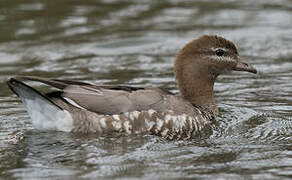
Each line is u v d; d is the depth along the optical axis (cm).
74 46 2258
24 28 2423
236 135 1435
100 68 2031
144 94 1446
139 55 2175
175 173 1180
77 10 2650
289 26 2470
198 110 1525
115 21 2536
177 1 2809
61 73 1970
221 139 1405
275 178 1156
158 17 2594
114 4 2744
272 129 1476
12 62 2089
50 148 1324
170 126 1435
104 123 1405
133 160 1251
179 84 1595
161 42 2305
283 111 1619
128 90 1456
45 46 2252
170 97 1480
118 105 1417
